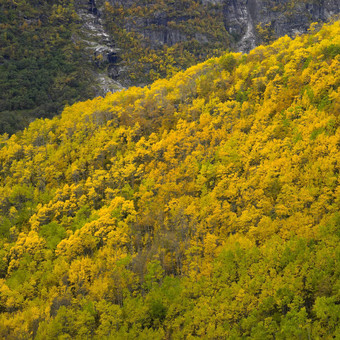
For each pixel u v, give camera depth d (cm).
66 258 12481
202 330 9231
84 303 10519
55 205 14712
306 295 9319
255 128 14238
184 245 11525
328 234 9719
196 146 14925
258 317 9138
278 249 9850
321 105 13338
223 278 9906
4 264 13150
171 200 12950
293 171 11731
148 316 10044
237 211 12112
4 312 11575
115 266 11375
